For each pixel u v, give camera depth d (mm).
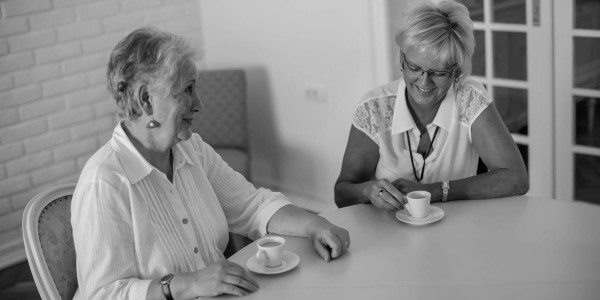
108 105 4188
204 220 1982
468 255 1857
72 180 4117
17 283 3695
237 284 1742
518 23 3439
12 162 3883
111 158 1837
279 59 4168
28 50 3850
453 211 2133
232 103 4098
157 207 1874
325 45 3900
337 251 1900
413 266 1825
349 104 3896
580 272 1736
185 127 1871
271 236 2045
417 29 2121
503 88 3590
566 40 3322
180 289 1754
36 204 1989
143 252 1834
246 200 2166
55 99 3984
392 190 2150
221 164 2186
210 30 4496
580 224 1984
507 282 1715
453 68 2180
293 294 1735
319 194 4234
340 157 4039
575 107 3406
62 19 3941
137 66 1744
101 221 1777
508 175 2232
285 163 4359
